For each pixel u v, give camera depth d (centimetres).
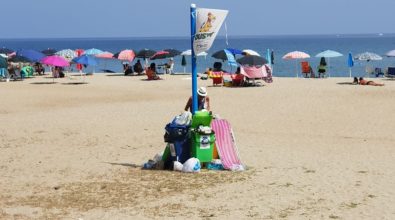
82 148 1427
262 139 1530
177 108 2228
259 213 818
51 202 899
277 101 2386
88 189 982
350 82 3219
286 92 2722
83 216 817
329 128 1719
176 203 881
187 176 1069
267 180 1028
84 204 884
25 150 1405
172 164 1138
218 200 895
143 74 4112
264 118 1938
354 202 868
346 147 1397
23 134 1656
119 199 912
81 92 2895
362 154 1295
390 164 1166
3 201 909
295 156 1277
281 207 848
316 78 3609
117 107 2280
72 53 4531
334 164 1176
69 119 1959
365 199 884
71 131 1700
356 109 2117
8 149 1424
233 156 1154
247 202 880
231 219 790
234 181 1023
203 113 1127
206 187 982
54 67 3906
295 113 2044
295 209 835
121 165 1198
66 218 807
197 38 1120
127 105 2341
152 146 1445
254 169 1130
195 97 1158
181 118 1136
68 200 910
